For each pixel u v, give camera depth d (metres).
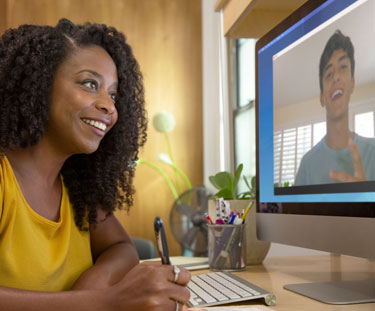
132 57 1.10
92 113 0.89
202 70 3.55
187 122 3.51
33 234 0.86
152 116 3.47
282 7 1.47
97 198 1.07
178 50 3.53
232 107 2.09
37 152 0.90
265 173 1.17
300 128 1.00
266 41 1.19
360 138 0.78
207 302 0.75
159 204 3.40
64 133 0.89
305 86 0.99
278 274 1.07
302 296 0.81
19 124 0.87
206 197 2.59
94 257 1.16
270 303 0.75
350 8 0.83
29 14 3.28
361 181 0.77
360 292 0.81
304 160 0.98
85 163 1.06
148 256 2.55
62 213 0.96
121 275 1.01
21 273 0.83
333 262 1.25
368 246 0.74
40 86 0.86
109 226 1.15
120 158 1.11
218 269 1.15
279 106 1.11
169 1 3.54
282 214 1.06
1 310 0.67
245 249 1.16
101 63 0.93
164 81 3.50
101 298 0.66
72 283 0.96
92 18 3.40
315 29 0.96
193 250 2.29
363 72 0.78
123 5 3.46
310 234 0.93
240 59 2.43
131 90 1.09
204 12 3.51
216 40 3.21
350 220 0.79
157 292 0.63
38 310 0.66
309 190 0.95
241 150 2.32
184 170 3.48
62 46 0.89
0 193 0.81
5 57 0.89
